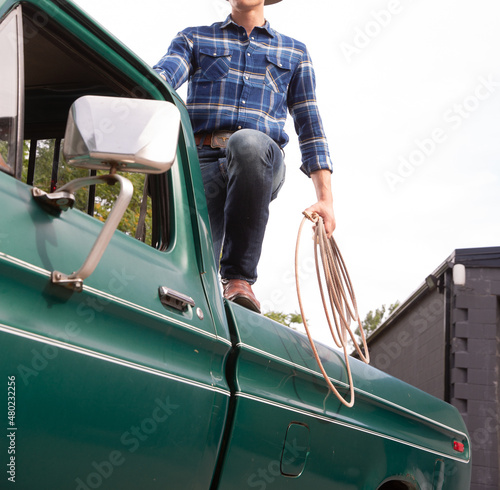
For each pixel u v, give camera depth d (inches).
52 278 46.8
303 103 101.4
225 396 62.2
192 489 57.6
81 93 77.8
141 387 52.6
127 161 45.1
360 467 78.5
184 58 94.4
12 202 47.0
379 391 86.2
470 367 362.6
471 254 371.9
